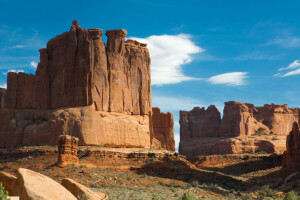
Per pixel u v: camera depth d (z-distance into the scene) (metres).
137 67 74.38
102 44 68.31
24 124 66.25
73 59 67.19
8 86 68.50
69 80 66.94
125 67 72.56
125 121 67.94
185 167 64.56
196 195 46.34
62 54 68.81
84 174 49.94
